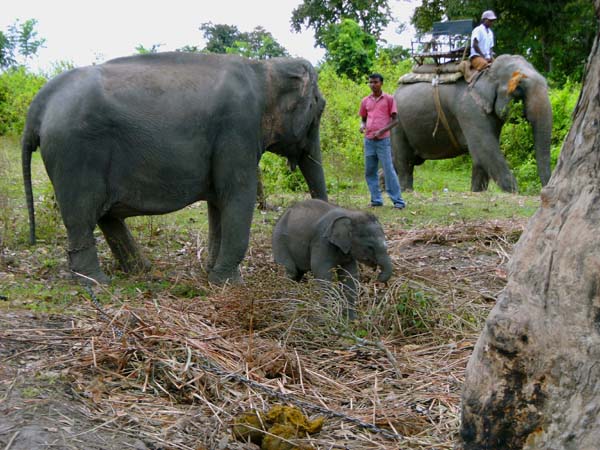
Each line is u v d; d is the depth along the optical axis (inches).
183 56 278.8
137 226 367.9
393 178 460.8
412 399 177.2
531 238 114.3
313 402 172.9
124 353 179.3
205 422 154.9
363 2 1503.4
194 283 274.2
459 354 212.1
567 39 1114.7
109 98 259.8
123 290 259.3
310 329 214.1
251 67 283.0
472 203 484.7
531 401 108.9
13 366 172.9
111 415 152.9
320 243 247.0
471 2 1085.8
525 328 110.0
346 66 1138.7
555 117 702.5
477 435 114.8
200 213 425.4
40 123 267.1
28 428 141.0
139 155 263.6
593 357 102.7
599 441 101.0
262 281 247.0
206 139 269.7
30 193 283.6
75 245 266.1
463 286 281.7
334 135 685.9
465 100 541.6
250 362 186.5
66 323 210.8
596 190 107.1
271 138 288.5
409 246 361.1
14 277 272.8
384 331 233.3
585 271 104.1
